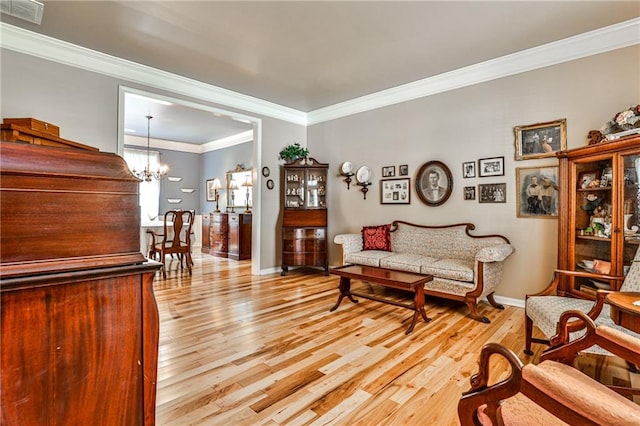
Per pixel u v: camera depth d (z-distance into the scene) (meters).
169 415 1.68
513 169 3.58
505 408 1.10
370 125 4.90
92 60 3.45
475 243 3.73
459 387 1.94
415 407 1.75
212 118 5.95
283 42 3.24
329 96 4.91
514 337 2.68
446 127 4.10
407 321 3.07
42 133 1.82
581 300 2.32
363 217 5.03
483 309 3.45
